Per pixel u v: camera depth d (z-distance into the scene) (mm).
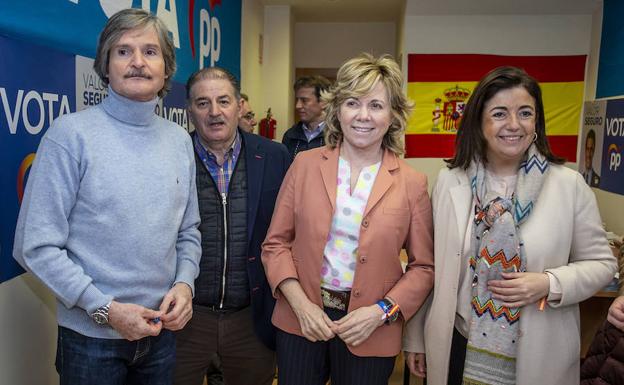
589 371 1560
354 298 1411
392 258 1441
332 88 1477
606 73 4398
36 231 1129
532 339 1344
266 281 1802
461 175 1479
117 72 1227
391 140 1504
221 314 1800
